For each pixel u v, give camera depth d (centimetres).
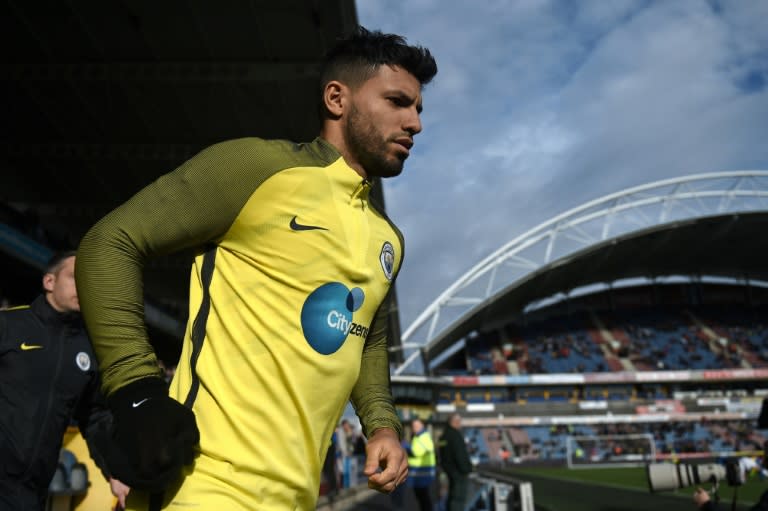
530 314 7450
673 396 6081
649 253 7050
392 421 158
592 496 1638
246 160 120
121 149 2255
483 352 6762
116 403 109
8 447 254
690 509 1238
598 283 7625
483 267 6538
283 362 121
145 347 115
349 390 135
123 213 116
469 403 6091
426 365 6147
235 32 1686
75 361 276
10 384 261
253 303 123
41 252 1806
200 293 129
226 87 1898
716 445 5262
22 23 1672
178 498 114
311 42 1702
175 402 110
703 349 6562
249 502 117
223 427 119
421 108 148
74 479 463
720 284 7712
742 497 1477
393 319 4756
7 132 2177
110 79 1834
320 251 124
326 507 1180
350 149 141
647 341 6744
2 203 1644
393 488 145
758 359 6369
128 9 1617
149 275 3275
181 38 1723
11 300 2100
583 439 5162
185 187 118
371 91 138
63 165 2375
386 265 142
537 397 6138
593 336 6900
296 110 1998
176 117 2078
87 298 112
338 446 1515
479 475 987
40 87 1931
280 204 122
